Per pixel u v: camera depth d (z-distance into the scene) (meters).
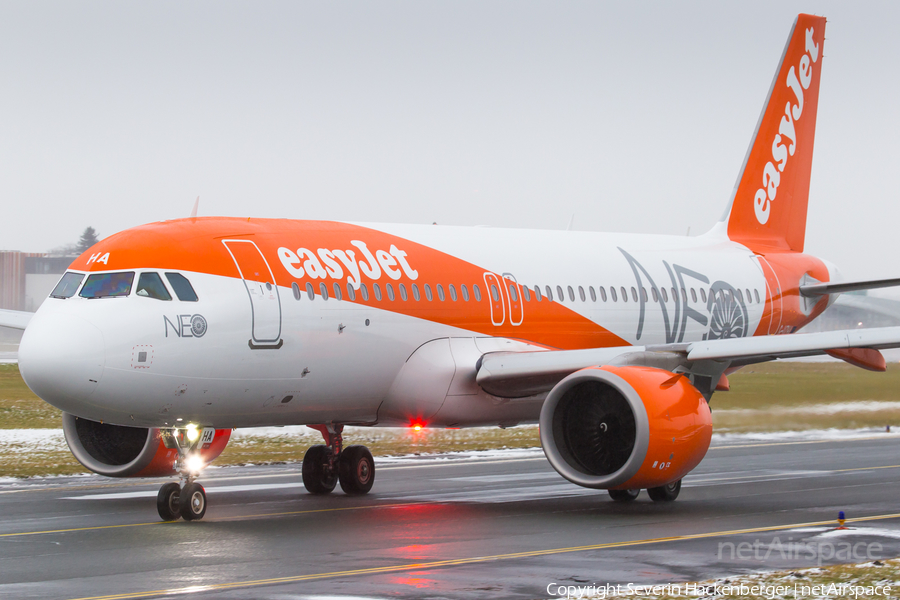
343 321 62.38
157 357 54.16
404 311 65.81
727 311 90.69
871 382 147.00
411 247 69.44
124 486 75.06
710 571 41.28
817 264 102.62
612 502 65.12
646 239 89.44
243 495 69.81
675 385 60.22
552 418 60.78
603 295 80.06
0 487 74.31
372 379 64.75
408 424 69.94
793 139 102.88
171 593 37.97
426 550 46.84
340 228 67.19
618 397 60.88
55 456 92.88
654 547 47.25
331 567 42.69
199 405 57.00
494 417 70.44
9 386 160.25
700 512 60.12
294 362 60.06
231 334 57.00
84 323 52.75
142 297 54.78
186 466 57.91
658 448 57.56
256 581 39.91
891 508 61.16
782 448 103.56
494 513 60.06
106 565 43.72
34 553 46.84
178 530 53.66
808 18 102.31
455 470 84.94
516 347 72.75
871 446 105.25
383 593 37.38
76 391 52.38
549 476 80.31
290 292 60.16
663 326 84.69
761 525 54.50
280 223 64.56
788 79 101.50
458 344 68.88
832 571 40.16
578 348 77.88
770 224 101.31
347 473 69.69
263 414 61.38
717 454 97.75
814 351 68.06
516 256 75.81
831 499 65.69
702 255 92.00
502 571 41.44
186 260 57.16
